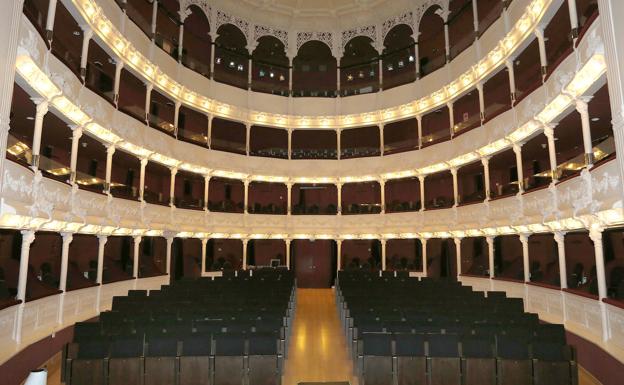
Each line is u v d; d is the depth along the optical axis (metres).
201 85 31.77
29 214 11.34
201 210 30.20
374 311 14.53
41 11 18.34
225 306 15.75
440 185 34.28
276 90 36.12
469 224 25.19
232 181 36.12
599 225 12.45
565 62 14.14
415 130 35.59
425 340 10.38
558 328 11.26
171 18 29.17
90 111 17.19
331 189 38.62
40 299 13.29
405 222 31.53
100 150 22.83
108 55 22.56
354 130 38.56
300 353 14.55
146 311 14.20
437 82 30.33
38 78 12.30
